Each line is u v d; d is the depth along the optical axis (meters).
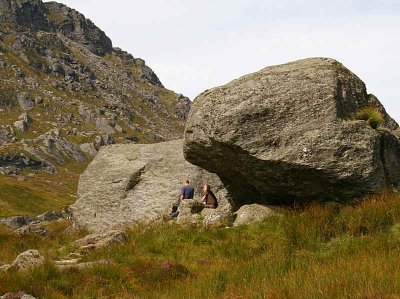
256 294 10.55
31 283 13.05
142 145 31.58
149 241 17.70
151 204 28.30
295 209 18.36
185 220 19.88
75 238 23.98
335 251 13.93
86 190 30.77
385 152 19.61
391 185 19.28
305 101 18.44
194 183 27.64
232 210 19.75
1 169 161.75
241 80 20.00
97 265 14.48
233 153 19.12
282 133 18.25
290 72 19.23
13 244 21.17
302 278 11.08
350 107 19.27
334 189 18.39
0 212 88.62
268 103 18.55
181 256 16.06
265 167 18.56
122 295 12.38
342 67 20.17
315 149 17.80
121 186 29.50
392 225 15.56
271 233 16.88
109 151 32.09
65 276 13.71
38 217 69.06
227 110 18.84
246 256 15.18
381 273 10.33
